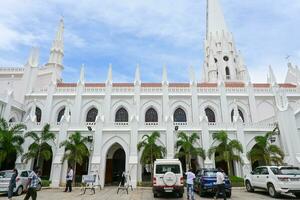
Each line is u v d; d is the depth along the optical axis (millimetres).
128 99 43062
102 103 42812
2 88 45188
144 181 32656
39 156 30938
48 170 35344
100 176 31109
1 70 46562
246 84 44406
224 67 60469
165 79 44188
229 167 30422
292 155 31875
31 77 44625
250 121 42188
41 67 48750
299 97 42719
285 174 18219
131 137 32969
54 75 45812
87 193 23094
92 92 43562
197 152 31266
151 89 44094
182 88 44156
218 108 43062
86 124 35125
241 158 31484
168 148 33031
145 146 30734
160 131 34250
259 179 20766
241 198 18422
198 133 34562
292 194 20344
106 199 18703
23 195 20781
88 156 32531
